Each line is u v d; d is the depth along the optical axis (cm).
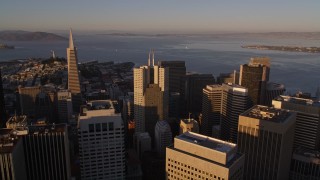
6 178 17575
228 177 18200
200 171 19300
